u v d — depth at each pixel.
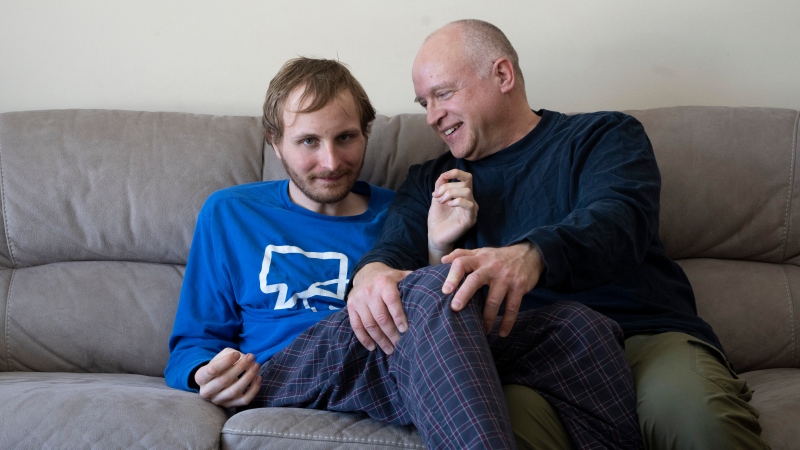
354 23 2.13
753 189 1.78
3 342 1.76
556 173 1.55
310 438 1.20
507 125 1.64
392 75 2.14
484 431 1.01
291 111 1.53
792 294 1.75
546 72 2.12
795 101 2.07
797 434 1.22
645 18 2.08
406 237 1.59
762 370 1.71
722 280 1.78
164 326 1.78
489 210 1.58
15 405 1.25
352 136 1.57
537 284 1.22
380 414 1.24
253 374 1.36
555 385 1.17
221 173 1.87
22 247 1.84
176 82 2.15
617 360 1.17
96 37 2.15
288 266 1.59
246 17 2.14
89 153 1.87
